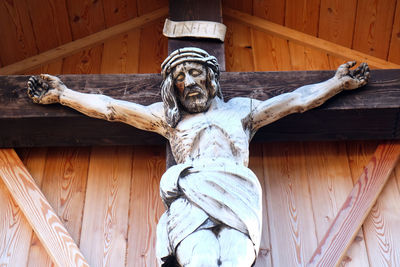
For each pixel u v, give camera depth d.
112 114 2.39
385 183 2.58
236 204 1.90
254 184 1.99
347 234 2.36
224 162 2.07
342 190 2.56
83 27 3.27
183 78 2.27
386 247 2.37
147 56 3.23
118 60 3.21
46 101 2.51
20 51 3.19
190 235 1.84
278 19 3.36
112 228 2.44
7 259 2.36
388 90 2.56
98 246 2.39
